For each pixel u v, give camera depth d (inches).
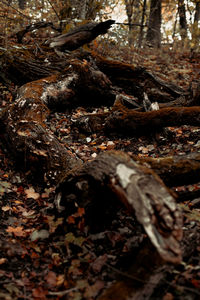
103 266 88.1
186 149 169.2
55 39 264.4
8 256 93.8
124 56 344.8
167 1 470.3
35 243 101.6
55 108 214.8
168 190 74.6
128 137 190.4
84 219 102.9
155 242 66.6
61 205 108.3
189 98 206.4
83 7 302.4
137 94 245.4
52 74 236.7
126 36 350.3
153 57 379.2
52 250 98.9
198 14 455.8
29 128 152.9
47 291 81.3
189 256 85.9
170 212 69.6
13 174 147.6
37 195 130.6
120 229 103.0
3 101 211.5
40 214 115.6
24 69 235.5
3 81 234.4
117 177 80.4
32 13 343.0
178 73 312.5
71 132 195.2
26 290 81.8
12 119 166.9
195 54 401.1
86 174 98.6
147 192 72.0
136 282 74.8
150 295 72.4
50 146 146.2
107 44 331.0
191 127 194.4
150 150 173.5
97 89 225.0
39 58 250.5
